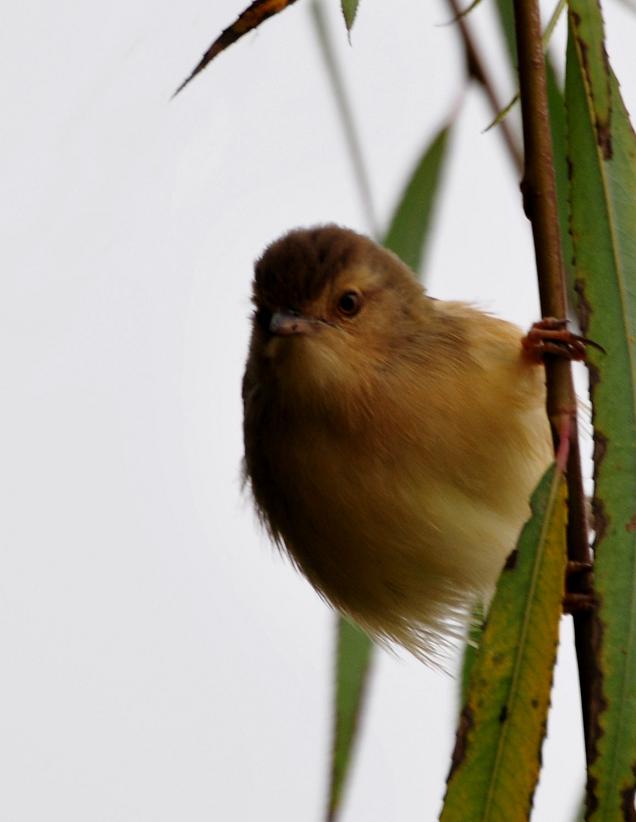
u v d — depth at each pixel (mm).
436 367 8562
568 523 6137
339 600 9406
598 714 5410
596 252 6027
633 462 5707
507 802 5559
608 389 5812
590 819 5328
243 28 5785
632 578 5551
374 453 8547
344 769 8781
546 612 5695
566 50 6254
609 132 6137
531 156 5992
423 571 8914
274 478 9117
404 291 8859
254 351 9180
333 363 8500
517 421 8508
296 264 8750
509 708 5645
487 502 8555
